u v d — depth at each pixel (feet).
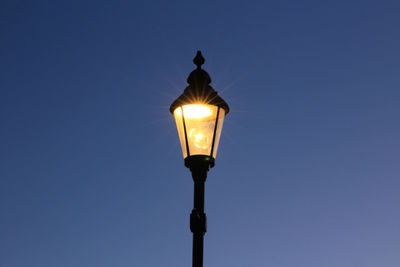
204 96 28.89
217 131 28.84
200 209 27.78
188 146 28.45
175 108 29.35
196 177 28.35
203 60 30.60
